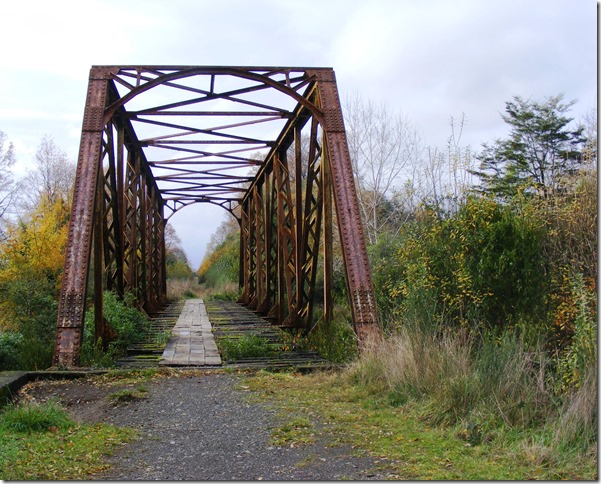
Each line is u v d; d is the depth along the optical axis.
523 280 8.14
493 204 8.71
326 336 10.91
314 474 4.41
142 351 11.19
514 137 24.67
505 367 5.96
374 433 5.38
